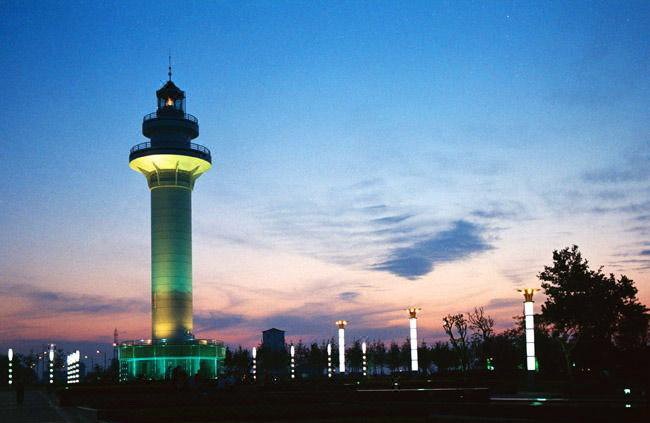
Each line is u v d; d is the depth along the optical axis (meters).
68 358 162.75
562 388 65.19
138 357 127.81
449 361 142.00
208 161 135.88
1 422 39.69
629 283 77.81
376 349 165.12
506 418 25.14
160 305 130.25
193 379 57.03
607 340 76.81
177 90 139.62
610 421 22.94
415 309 82.19
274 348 178.38
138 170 136.25
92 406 45.59
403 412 28.44
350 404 31.98
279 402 40.00
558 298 79.06
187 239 133.38
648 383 46.25
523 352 108.56
